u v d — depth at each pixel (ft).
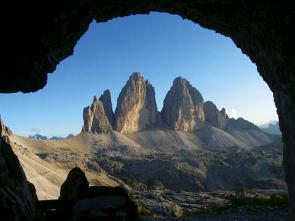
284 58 65.05
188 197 290.35
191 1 68.49
